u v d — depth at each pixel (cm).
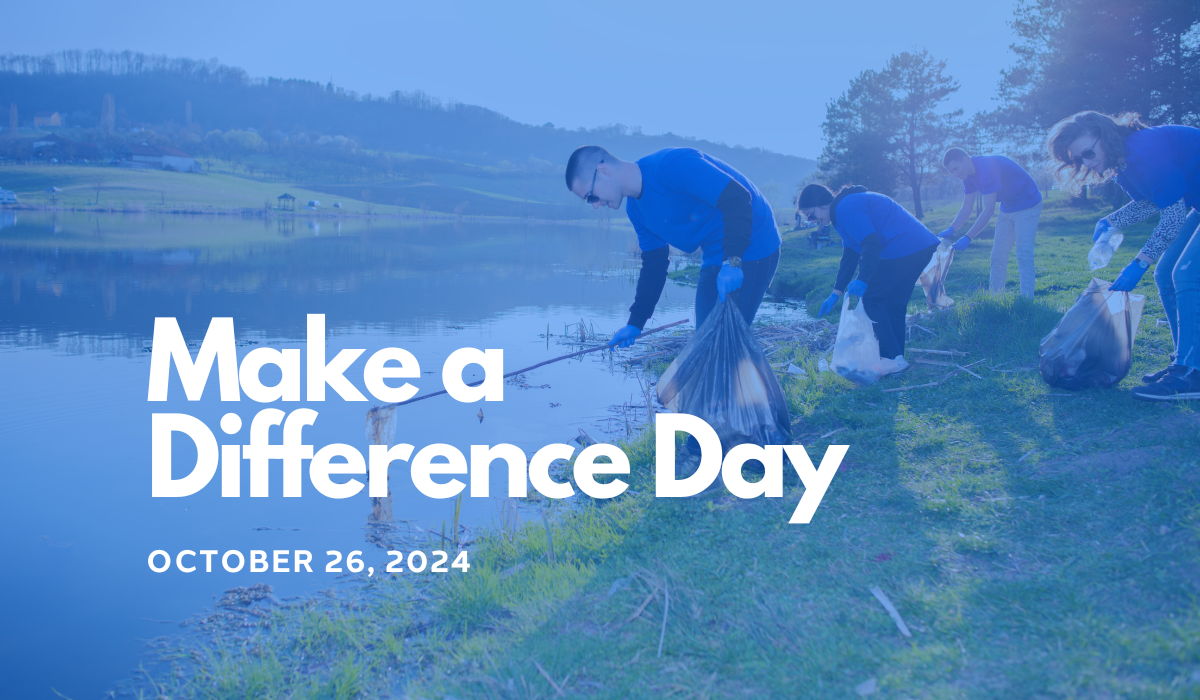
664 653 298
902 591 311
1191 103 2875
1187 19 2873
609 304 1959
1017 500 373
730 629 307
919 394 598
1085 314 526
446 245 4947
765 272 498
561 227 12388
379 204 15025
